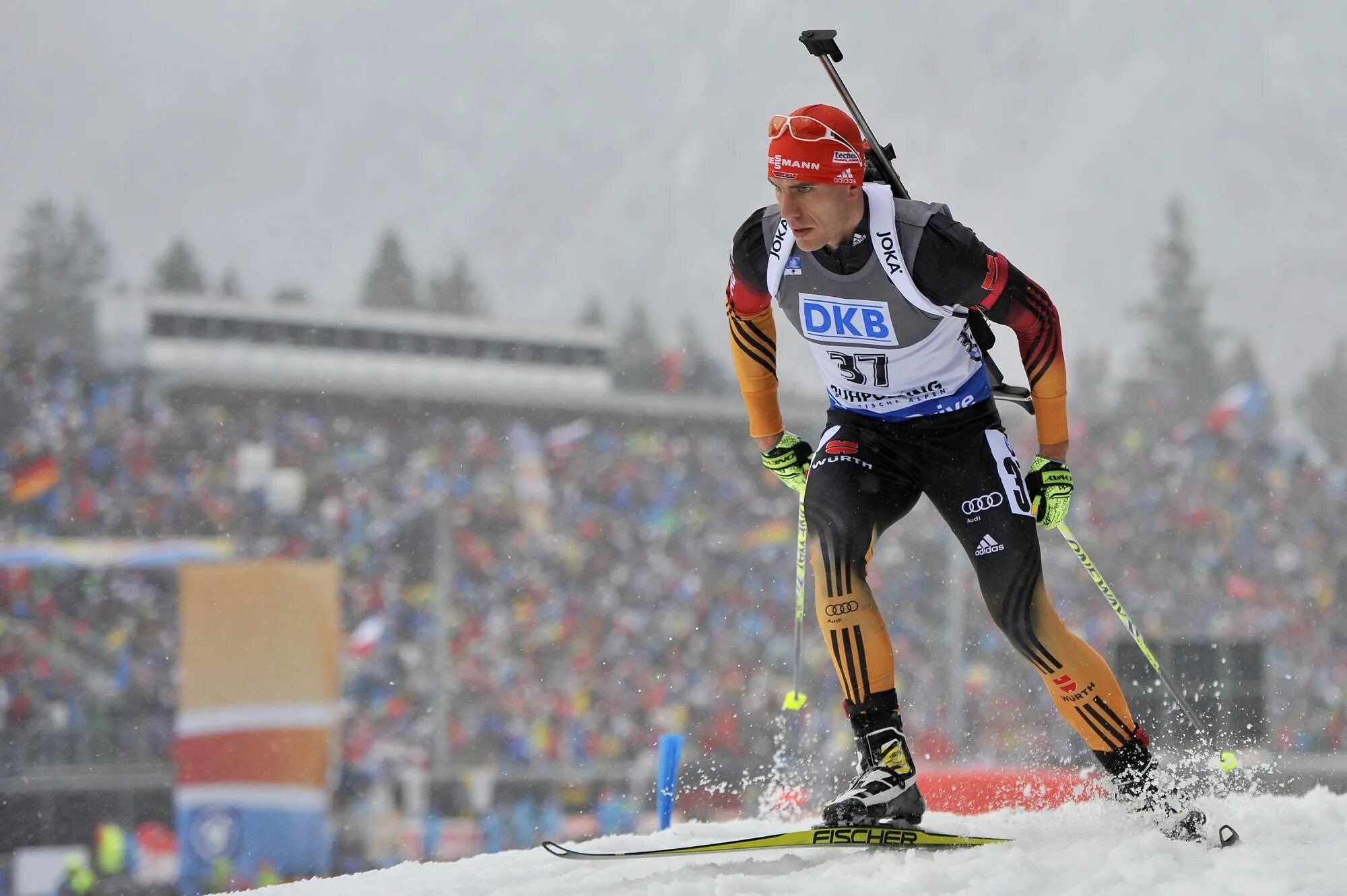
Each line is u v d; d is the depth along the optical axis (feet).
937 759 167.12
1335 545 208.85
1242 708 80.28
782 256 27.66
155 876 116.37
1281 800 36.65
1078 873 24.91
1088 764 85.46
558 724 168.14
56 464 182.29
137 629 147.54
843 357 28.48
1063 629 28.53
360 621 174.19
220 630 116.67
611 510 199.21
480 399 209.97
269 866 114.52
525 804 132.36
